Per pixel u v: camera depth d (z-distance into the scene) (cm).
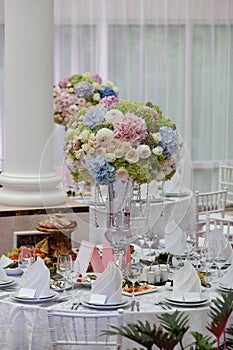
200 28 978
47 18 592
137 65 955
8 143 598
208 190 1011
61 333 363
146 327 320
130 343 360
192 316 366
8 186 595
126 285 409
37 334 366
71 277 395
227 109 1009
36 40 589
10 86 594
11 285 418
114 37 940
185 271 389
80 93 761
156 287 411
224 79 1002
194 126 997
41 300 384
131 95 956
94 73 866
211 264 423
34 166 592
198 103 994
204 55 985
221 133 1014
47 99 596
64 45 920
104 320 355
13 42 590
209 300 385
